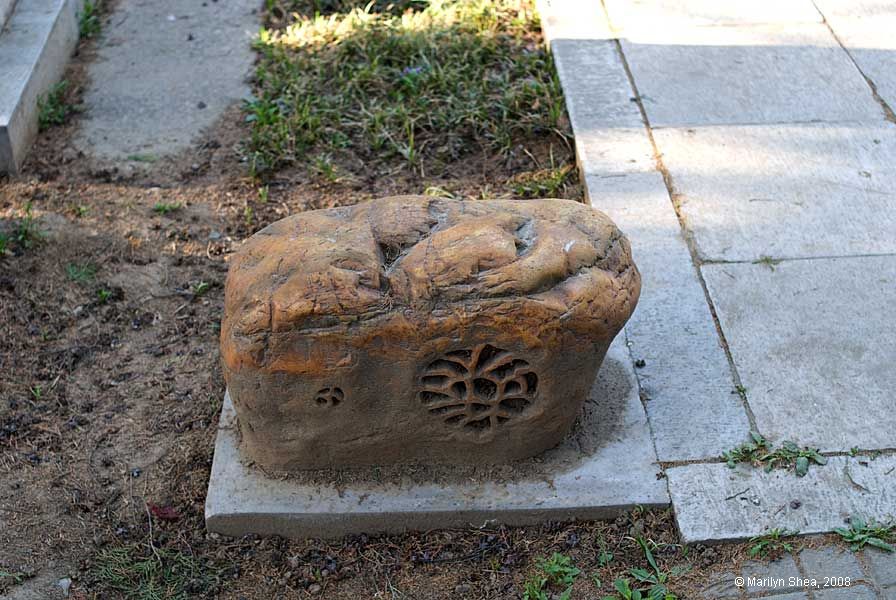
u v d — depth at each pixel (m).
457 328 1.24
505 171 1.96
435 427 1.33
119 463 1.48
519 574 1.32
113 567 1.35
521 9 2.35
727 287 1.64
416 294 1.24
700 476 1.38
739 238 1.72
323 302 1.23
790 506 1.34
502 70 2.18
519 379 1.29
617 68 2.12
